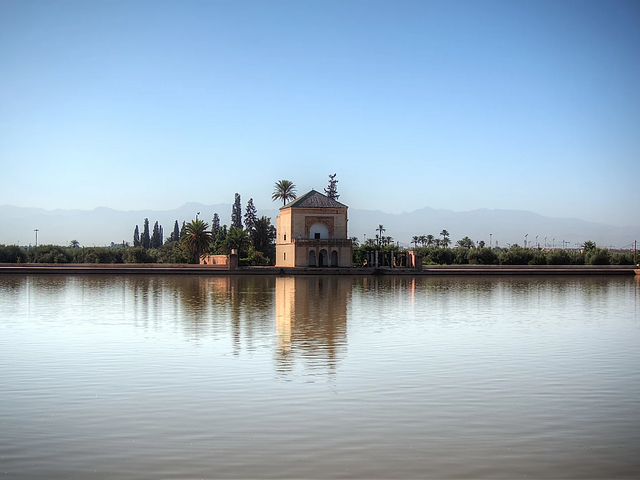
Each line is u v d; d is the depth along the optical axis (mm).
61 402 17297
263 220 130625
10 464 12984
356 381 19797
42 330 30703
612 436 14797
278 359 23250
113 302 44781
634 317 38281
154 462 13109
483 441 14391
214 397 17844
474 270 91188
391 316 37406
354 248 107500
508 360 23500
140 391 18484
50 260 114562
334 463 13086
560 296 54188
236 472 12633
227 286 61750
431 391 18641
